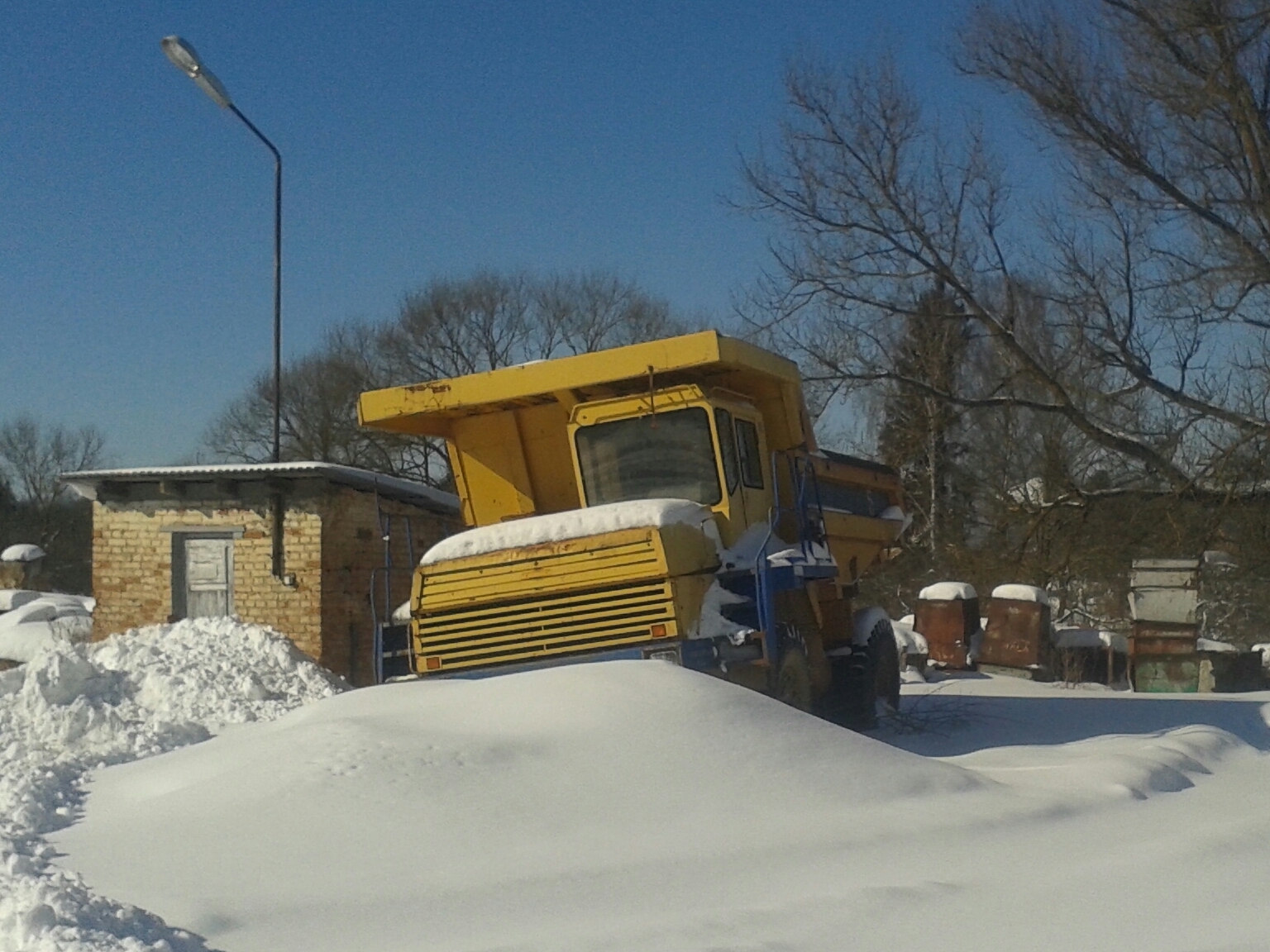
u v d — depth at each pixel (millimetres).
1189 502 25562
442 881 6266
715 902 6160
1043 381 26938
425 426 13266
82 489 17797
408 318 47531
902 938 5684
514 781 7398
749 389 13000
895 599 33656
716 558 11133
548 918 5883
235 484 17297
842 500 14844
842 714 13656
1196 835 7680
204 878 6234
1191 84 24719
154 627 13570
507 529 10953
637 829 7043
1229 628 29125
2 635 19562
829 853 6941
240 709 11578
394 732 8016
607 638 10367
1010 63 25875
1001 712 15414
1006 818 7844
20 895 5602
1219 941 5625
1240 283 24641
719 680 9008
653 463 11859
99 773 8914
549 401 12703
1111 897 6348
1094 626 29422
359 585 17641
